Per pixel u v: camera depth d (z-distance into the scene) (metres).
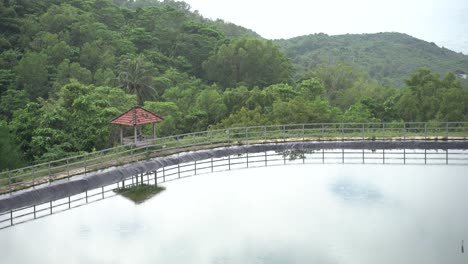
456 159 37.91
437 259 21.95
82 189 31.61
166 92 86.44
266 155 39.06
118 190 32.31
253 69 121.19
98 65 103.31
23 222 26.77
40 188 29.92
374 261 21.86
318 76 119.44
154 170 36.09
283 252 22.89
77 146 44.56
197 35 131.12
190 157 38.84
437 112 70.38
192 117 72.75
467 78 158.38
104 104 51.31
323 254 22.70
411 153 39.75
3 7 112.19
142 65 88.94
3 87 88.69
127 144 37.47
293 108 61.78
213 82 122.56
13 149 41.59
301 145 41.91
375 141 41.66
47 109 52.91
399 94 78.56
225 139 44.03
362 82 114.06
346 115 68.56
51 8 118.69
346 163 37.75
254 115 62.84
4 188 29.62
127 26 132.75
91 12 130.75
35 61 92.38
